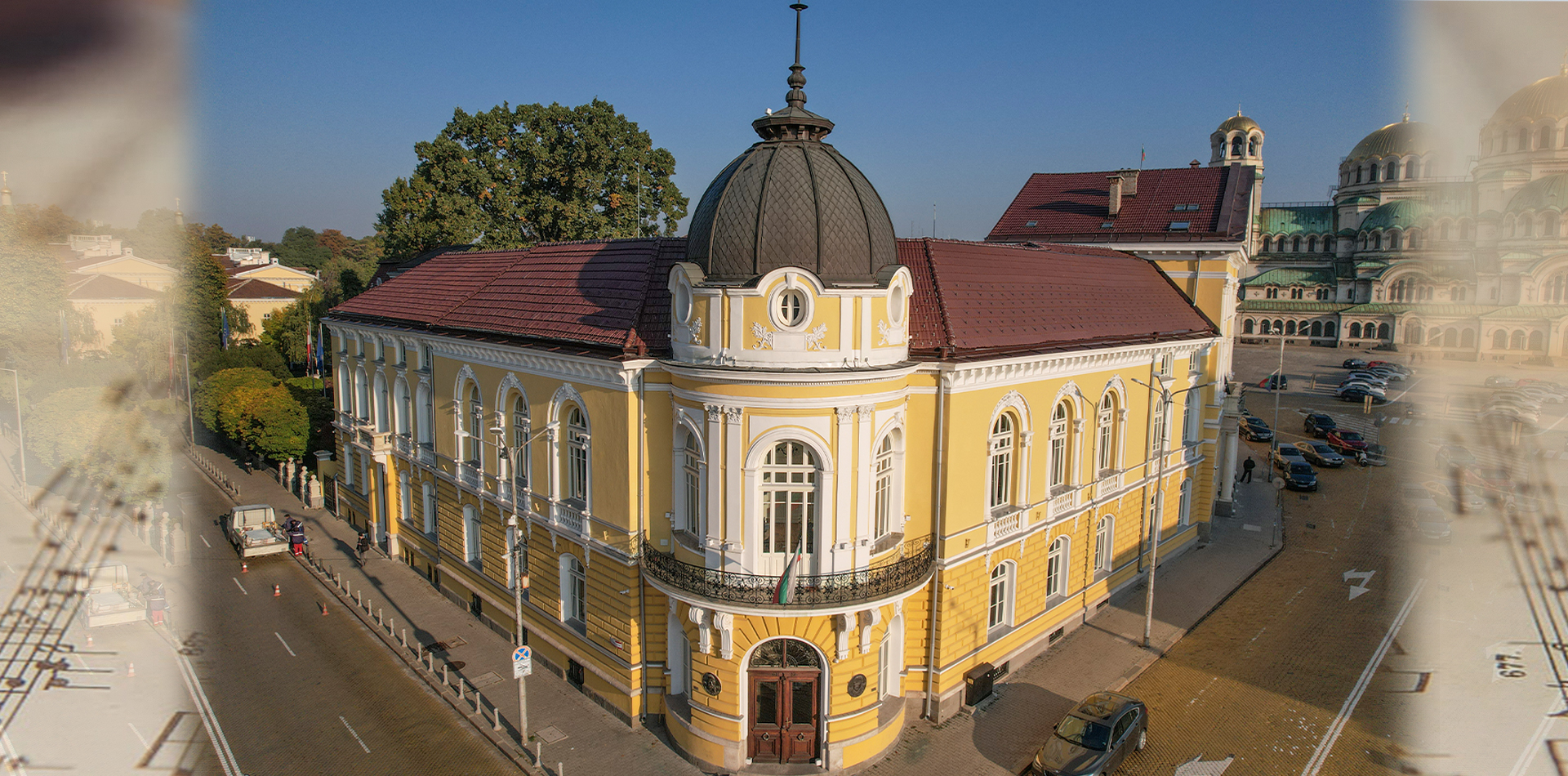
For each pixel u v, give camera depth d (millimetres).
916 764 25797
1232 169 50344
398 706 28953
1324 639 33844
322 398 62375
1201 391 43438
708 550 24828
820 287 23500
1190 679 30703
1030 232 52906
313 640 33625
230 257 139875
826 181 24844
